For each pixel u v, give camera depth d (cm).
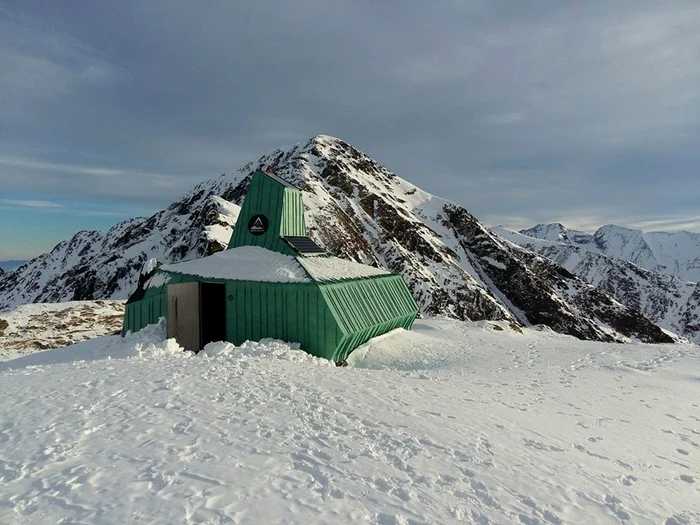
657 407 1539
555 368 2094
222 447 884
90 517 643
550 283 11362
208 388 1254
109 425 972
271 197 2742
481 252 10644
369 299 2570
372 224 9181
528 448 1038
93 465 792
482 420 1184
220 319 2498
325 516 686
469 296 8319
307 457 869
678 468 1058
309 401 1195
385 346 2520
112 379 1328
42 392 1202
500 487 837
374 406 1195
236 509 681
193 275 2383
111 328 3709
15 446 866
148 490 716
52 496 691
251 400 1171
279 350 1959
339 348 2138
